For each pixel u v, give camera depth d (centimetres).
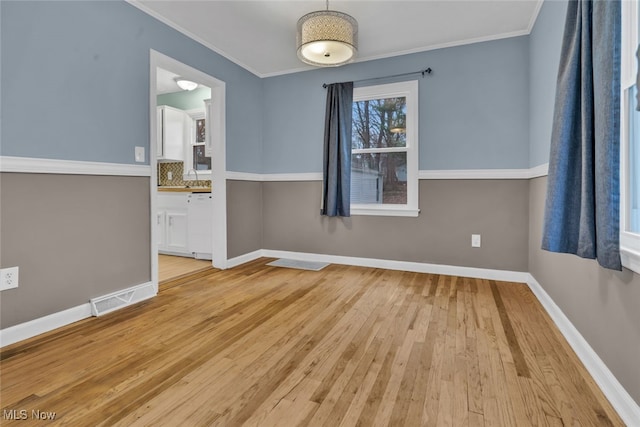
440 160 328
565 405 130
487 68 309
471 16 274
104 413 126
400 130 350
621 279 129
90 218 223
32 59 192
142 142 258
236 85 364
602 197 128
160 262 384
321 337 191
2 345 179
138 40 254
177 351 175
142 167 257
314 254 389
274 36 309
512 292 272
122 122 243
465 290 278
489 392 139
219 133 344
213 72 331
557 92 167
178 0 251
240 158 374
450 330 199
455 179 323
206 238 387
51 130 201
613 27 124
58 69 204
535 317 219
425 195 335
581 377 149
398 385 144
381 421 122
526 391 139
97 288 228
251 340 187
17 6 185
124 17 244
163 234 423
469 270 321
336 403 132
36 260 195
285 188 402
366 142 365
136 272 254
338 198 365
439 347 178
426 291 276
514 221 304
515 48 300
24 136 189
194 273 333
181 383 146
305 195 391
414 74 336
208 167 472
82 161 217
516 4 257
